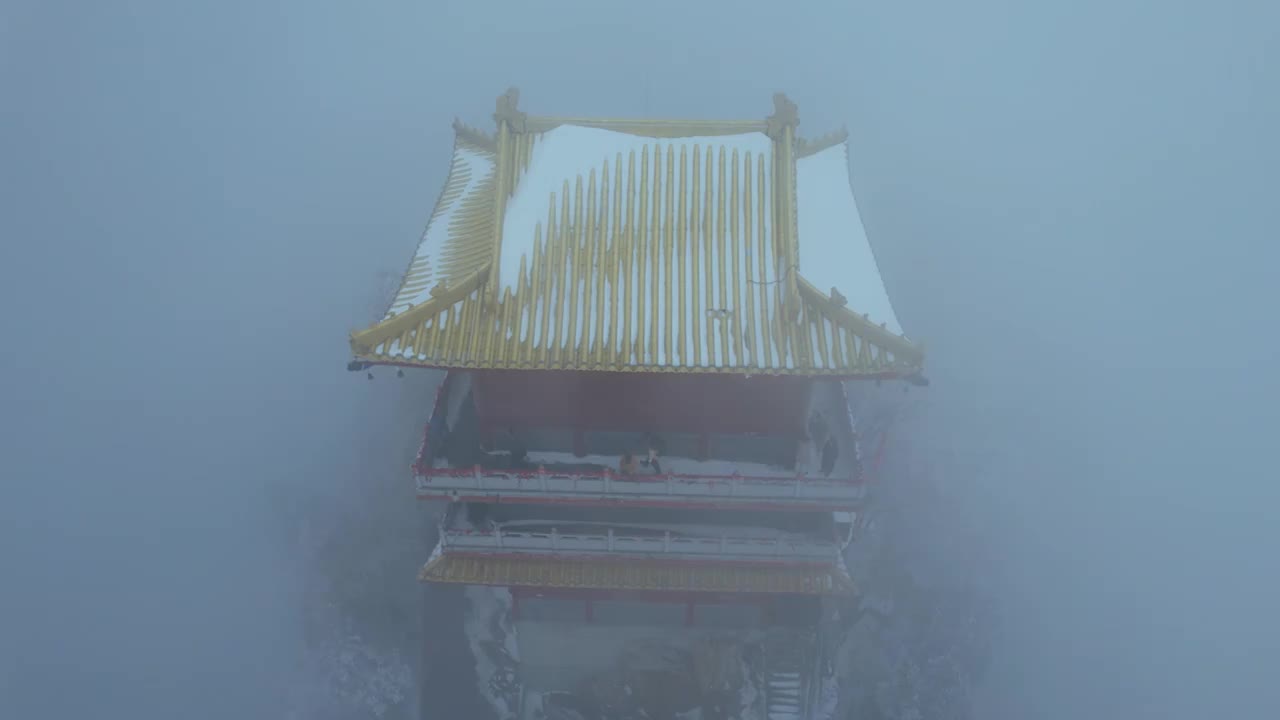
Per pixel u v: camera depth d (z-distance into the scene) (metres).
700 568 32.25
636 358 26.31
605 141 29.98
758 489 29.47
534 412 30.56
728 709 37.22
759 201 28.86
